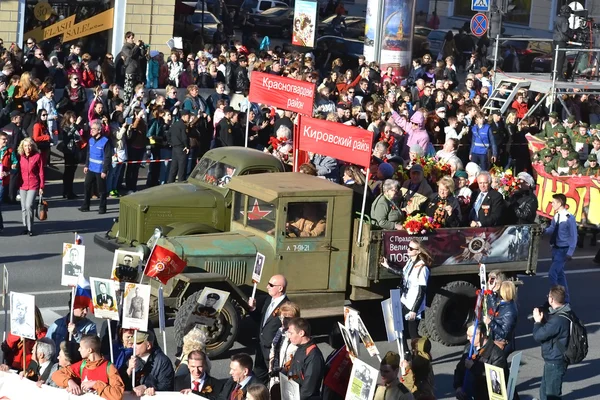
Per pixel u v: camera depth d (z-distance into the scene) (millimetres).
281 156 25703
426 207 20781
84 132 29609
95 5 41906
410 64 44688
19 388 13211
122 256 16094
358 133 19203
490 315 16812
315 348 14086
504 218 21094
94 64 41500
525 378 18734
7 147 25766
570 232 22719
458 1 70688
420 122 31328
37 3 40594
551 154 31047
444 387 18000
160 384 14008
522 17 68312
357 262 19156
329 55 55375
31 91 30578
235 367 13562
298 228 18844
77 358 13984
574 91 39938
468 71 51469
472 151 33750
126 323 13875
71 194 30062
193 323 17594
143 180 33094
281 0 67688
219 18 60406
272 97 23375
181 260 16547
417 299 18469
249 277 18766
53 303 20812
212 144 31031
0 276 22281
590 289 25016
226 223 22281
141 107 30594
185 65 39781
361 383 12992
